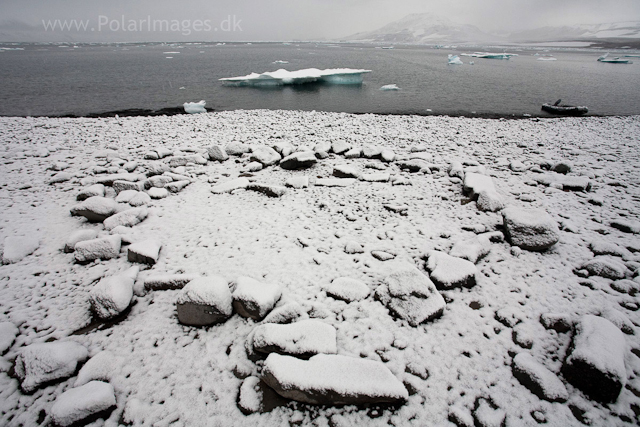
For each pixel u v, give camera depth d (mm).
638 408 2787
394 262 4695
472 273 4207
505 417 2729
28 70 38719
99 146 10844
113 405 2854
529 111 18500
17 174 8312
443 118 15742
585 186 7043
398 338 3467
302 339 3287
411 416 2752
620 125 14078
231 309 3789
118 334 3633
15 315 3938
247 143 10930
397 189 7219
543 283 4262
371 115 16328
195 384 3051
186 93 24562
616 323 3553
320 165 8750
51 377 3080
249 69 42469
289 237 5406
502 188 7238
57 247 5316
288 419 2754
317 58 65438
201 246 5191
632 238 5246
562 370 3074
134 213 5922
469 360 3225
